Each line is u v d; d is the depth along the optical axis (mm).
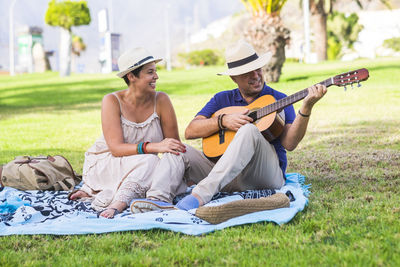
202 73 23609
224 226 3020
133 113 4016
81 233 3018
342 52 37719
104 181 3879
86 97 17734
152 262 2508
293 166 5426
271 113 3754
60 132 10070
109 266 2508
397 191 3971
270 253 2580
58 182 4312
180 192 3748
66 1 32062
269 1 15539
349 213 3254
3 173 4320
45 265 2559
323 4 29594
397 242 2586
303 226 3006
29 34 49031
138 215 3229
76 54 39125
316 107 11703
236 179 3725
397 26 37500
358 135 7418
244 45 3891
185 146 3947
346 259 2383
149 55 3926
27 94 19500
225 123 3822
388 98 12359
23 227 3094
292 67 21438
